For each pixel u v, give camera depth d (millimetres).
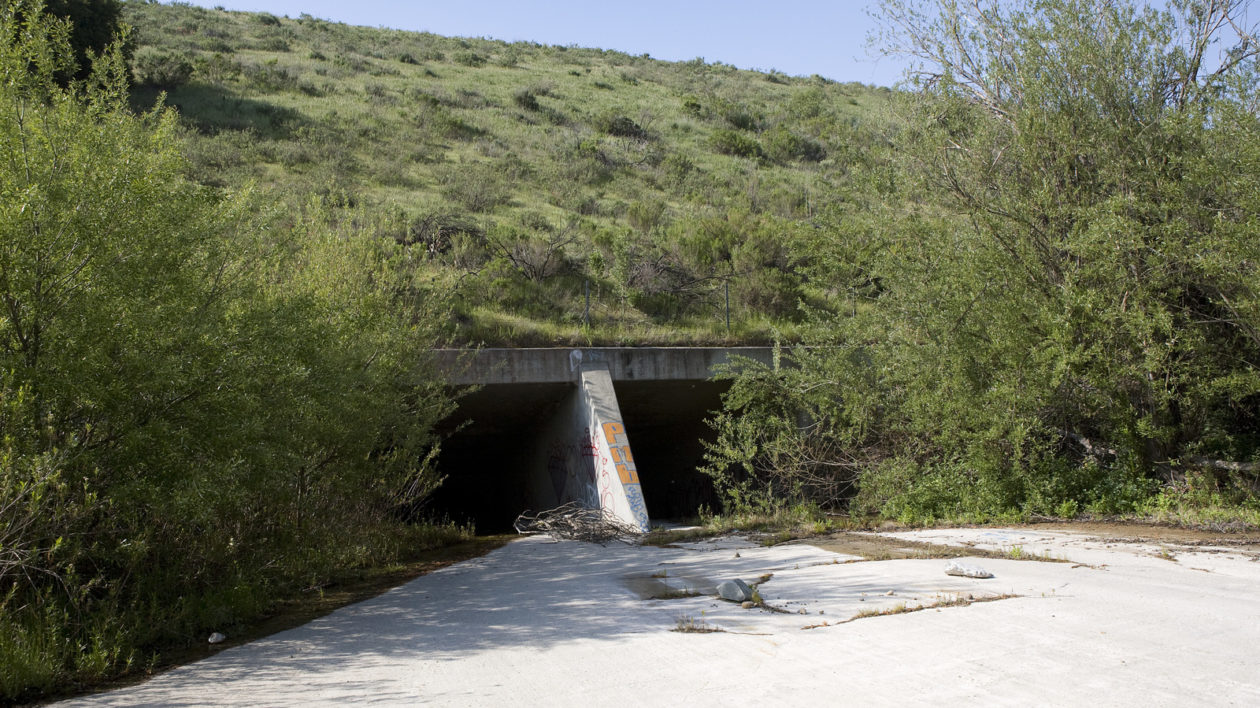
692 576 8766
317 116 37281
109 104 7367
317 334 8234
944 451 13586
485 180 31391
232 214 7719
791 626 5883
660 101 55938
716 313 20578
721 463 15461
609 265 22688
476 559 11484
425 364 11758
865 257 14664
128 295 6555
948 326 12648
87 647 5805
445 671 5125
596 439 15000
